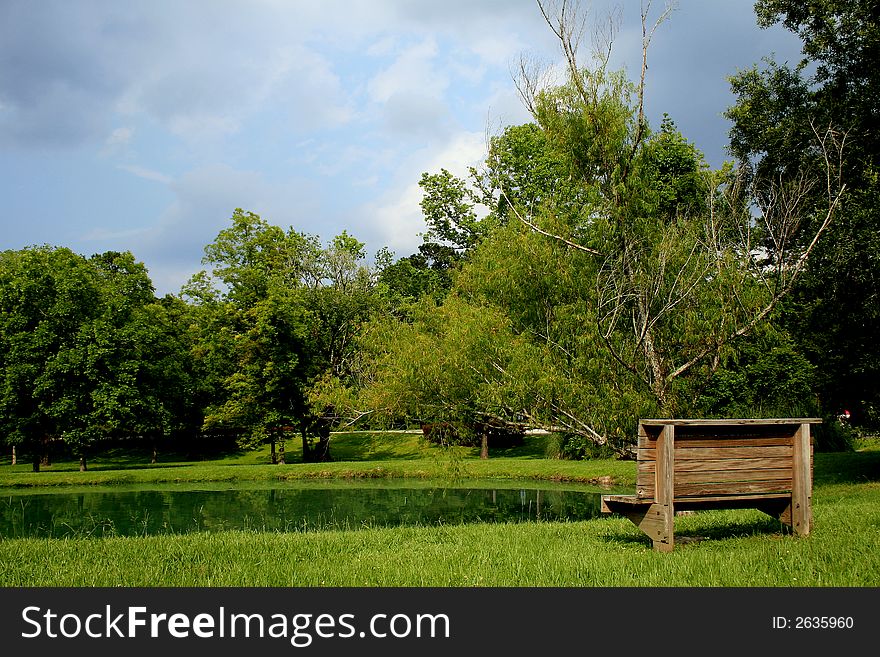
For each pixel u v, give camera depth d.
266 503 21.72
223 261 40.22
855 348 17.67
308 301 39.91
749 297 13.56
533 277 14.78
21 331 35.69
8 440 35.31
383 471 30.81
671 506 8.02
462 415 16.69
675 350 14.27
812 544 8.01
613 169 14.03
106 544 10.05
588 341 13.34
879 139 18.75
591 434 13.59
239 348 38.56
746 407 22.97
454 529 11.38
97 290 37.84
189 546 9.59
